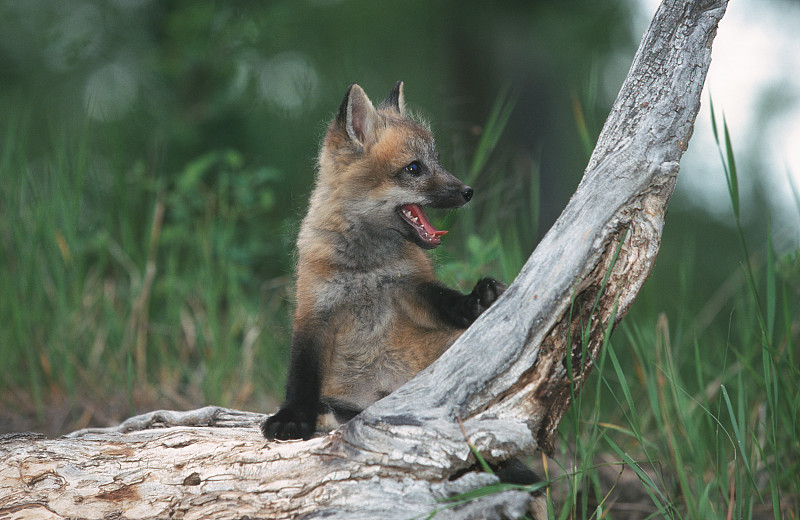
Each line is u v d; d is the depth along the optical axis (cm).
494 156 1994
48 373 1168
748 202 3006
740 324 1062
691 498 608
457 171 1262
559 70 2338
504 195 1387
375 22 2175
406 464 568
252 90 1775
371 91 2097
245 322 1266
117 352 1216
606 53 2341
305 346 785
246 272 1403
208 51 1764
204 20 1759
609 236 619
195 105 1800
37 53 2194
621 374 650
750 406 1019
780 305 1099
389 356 815
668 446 873
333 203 837
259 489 595
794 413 763
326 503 570
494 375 596
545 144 2308
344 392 823
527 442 573
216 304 1279
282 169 1612
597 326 626
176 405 1163
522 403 600
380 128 877
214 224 1413
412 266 823
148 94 1845
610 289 624
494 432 574
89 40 1966
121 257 1352
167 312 1334
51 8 2216
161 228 1523
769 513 845
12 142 1332
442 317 796
